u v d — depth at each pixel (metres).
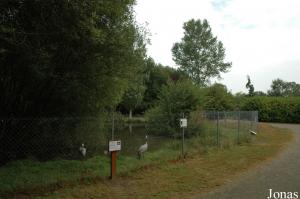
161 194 7.30
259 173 9.73
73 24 7.86
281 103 43.03
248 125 22.53
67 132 10.56
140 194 7.27
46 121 9.74
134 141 14.20
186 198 7.05
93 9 7.96
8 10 7.61
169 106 18.94
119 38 9.13
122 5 9.12
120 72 10.36
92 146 11.60
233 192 7.53
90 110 11.79
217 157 12.45
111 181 8.26
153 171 9.57
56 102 10.79
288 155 13.52
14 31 7.29
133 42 10.48
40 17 7.79
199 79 54.88
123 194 7.23
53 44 8.21
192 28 55.91
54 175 8.09
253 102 44.97
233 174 9.53
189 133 17.41
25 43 7.56
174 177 8.95
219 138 16.38
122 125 15.39
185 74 55.28
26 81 9.38
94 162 9.76
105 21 9.04
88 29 7.92
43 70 8.56
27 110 10.18
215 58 55.78
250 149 15.05
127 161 10.25
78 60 9.14
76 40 8.32
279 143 18.06
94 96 10.98
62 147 10.52
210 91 35.41
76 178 8.02
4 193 6.75
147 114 19.88
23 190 7.04
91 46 8.69
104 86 10.66
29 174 8.04
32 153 9.79
